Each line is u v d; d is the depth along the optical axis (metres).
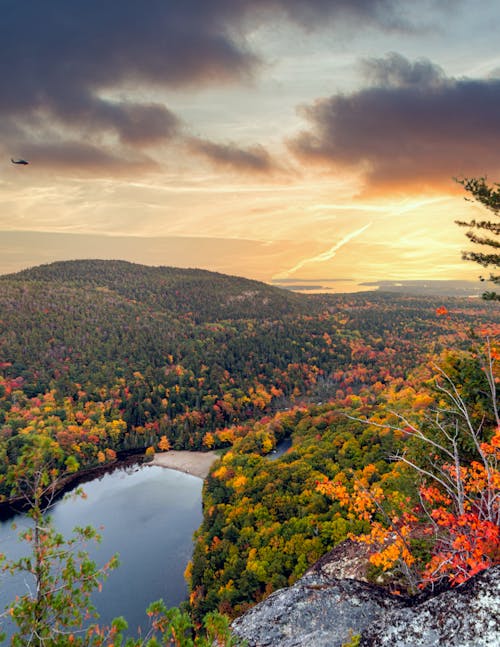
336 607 6.76
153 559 57.22
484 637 4.52
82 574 6.24
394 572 9.52
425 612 5.22
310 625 6.48
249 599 35.94
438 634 4.87
